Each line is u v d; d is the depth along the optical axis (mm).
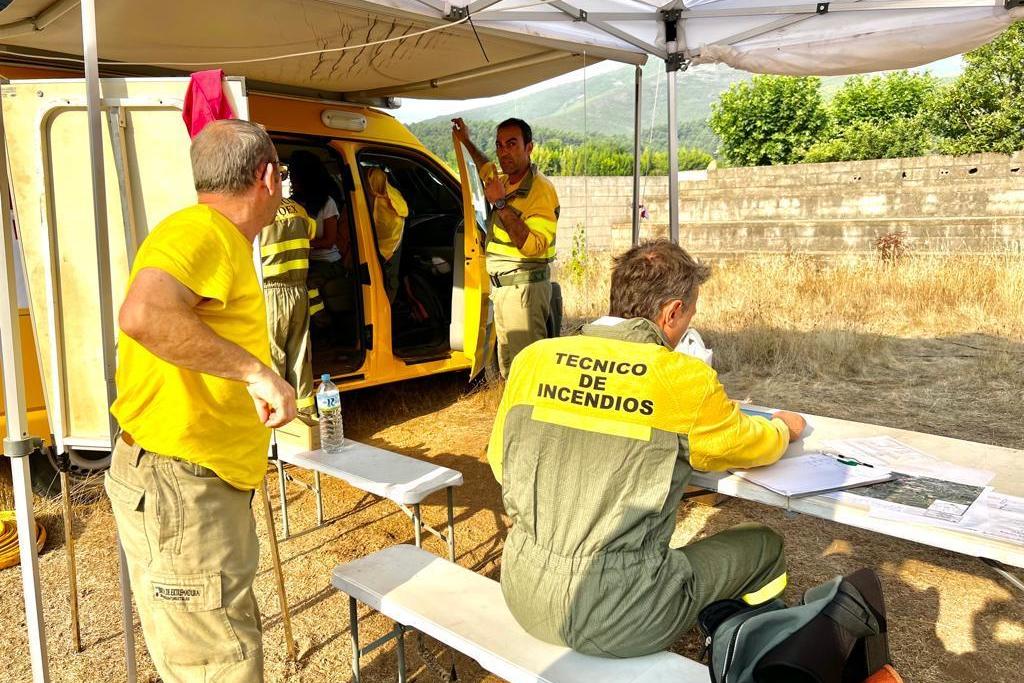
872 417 5246
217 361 1688
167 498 1865
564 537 1876
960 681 2561
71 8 3488
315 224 5090
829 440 2518
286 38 4207
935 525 1802
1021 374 6055
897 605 3027
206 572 1896
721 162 23906
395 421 5539
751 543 2180
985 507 1913
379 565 2424
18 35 3822
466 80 5668
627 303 1999
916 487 2068
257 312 1929
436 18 3637
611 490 1845
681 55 5066
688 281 1979
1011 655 2695
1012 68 14375
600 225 13297
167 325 1623
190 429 1840
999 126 14461
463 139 4707
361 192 5266
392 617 2184
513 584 1972
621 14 4535
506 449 1990
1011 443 4590
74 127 2266
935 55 4344
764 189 12539
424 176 6391
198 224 1768
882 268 9617
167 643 1921
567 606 1862
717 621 1845
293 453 3230
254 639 1975
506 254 4418
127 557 1957
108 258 2188
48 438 3826
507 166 4312
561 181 12883
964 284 8492
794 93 22359
